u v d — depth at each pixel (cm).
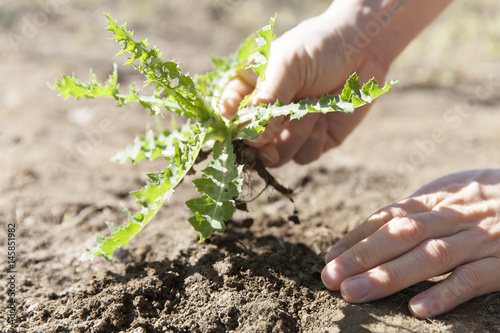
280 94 59
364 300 53
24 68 114
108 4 163
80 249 63
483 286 53
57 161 78
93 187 73
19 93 101
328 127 67
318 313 53
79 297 56
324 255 60
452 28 144
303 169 78
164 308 54
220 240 62
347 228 66
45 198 70
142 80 109
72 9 158
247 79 62
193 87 55
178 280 57
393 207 57
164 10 160
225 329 53
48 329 53
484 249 54
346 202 71
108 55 124
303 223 67
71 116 94
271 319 53
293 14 160
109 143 83
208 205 53
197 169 75
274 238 64
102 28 143
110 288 56
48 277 59
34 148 81
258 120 54
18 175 74
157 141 61
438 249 53
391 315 53
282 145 63
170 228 65
